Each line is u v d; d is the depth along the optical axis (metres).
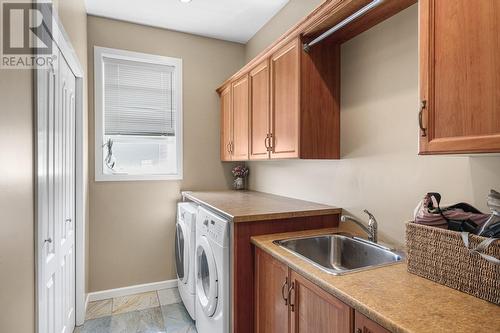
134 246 2.95
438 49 0.97
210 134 3.29
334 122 1.95
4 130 0.92
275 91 2.12
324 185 2.15
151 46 3.01
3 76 0.92
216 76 3.32
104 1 2.54
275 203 2.23
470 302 0.93
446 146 0.94
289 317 1.39
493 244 0.90
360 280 1.12
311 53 1.88
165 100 3.14
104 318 2.46
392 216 1.61
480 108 0.86
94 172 2.79
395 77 1.58
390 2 1.46
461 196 1.28
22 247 1.09
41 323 1.32
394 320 0.83
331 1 1.55
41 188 1.30
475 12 0.87
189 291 2.40
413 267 1.17
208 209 2.20
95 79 2.78
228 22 2.93
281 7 2.65
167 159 3.19
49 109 1.51
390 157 1.62
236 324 1.74
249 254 1.77
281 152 2.05
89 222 2.77
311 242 1.76
